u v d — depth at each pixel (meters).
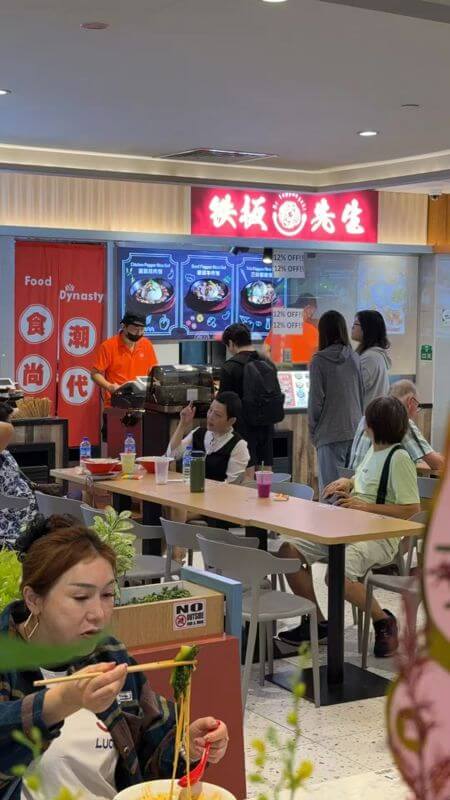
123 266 10.41
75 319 10.25
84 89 6.84
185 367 8.42
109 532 3.30
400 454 5.79
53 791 2.21
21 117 7.86
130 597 3.31
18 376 10.05
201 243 10.74
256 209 11.12
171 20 5.18
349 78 6.45
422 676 0.92
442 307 12.03
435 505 0.88
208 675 3.20
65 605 2.13
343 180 10.64
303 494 6.53
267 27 5.30
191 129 8.30
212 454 6.93
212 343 10.97
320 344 8.19
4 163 9.27
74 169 9.54
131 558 3.33
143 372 10.16
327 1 4.62
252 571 4.86
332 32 5.38
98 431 10.45
